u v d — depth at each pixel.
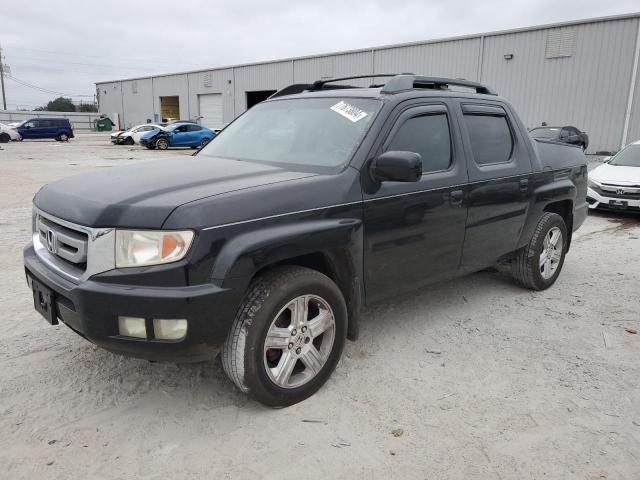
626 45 21.80
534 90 24.75
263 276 2.87
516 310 4.62
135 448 2.63
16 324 4.06
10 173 14.91
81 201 2.75
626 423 2.95
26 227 7.55
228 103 43.09
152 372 3.38
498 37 25.62
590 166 19.52
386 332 4.09
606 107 22.69
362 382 3.32
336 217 3.06
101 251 2.55
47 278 2.79
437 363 3.60
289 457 2.60
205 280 2.56
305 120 3.77
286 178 3.03
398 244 3.46
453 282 5.36
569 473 2.53
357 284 3.28
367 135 3.33
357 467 2.54
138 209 2.55
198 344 2.60
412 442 2.73
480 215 4.08
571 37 23.25
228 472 2.48
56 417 2.86
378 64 31.11
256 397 2.87
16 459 2.52
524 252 4.89
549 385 3.34
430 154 3.73
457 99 4.09
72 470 2.46
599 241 7.69
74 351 3.62
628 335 4.14
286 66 37.06
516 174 4.43
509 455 2.65
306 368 3.10
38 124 35.62
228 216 2.62
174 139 28.22
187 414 2.93
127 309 2.51
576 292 5.15
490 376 3.44
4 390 3.11
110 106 60.69
